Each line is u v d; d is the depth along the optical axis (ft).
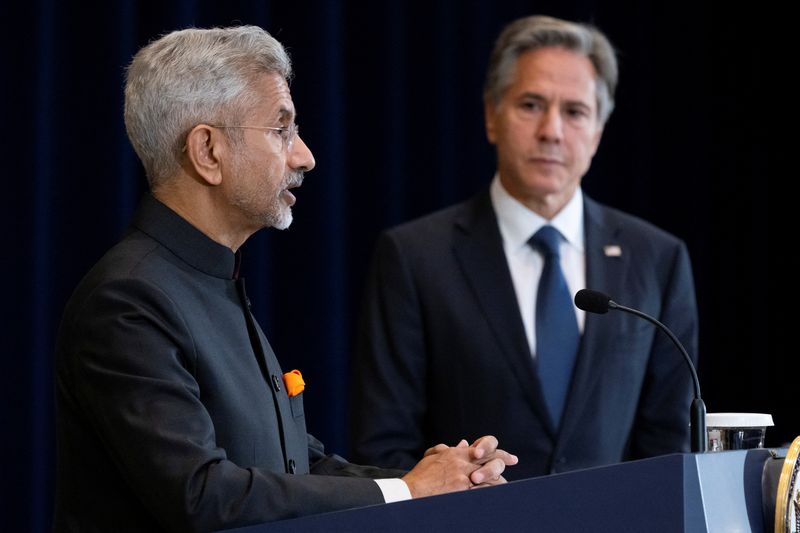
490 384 23.21
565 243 24.59
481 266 24.09
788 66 36.63
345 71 33.12
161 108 15.34
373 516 12.27
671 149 37.22
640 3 37.11
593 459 22.98
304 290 31.71
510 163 24.47
